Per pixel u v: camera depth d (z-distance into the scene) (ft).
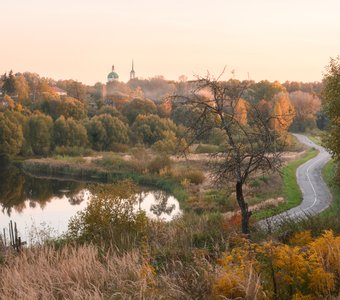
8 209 143.74
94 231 58.70
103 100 473.67
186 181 175.83
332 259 26.71
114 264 37.88
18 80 537.24
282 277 25.93
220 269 29.07
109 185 64.59
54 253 46.44
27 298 31.55
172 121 320.91
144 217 61.05
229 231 50.52
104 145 312.50
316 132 344.49
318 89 563.07
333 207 100.01
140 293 28.40
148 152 257.75
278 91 385.09
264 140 50.31
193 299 26.23
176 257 41.78
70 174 229.86
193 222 66.39
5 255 49.62
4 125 284.82
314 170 181.37
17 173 235.81
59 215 132.36
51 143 306.96
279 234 44.68
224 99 50.34
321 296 24.80
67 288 33.12
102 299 29.45
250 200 125.90
